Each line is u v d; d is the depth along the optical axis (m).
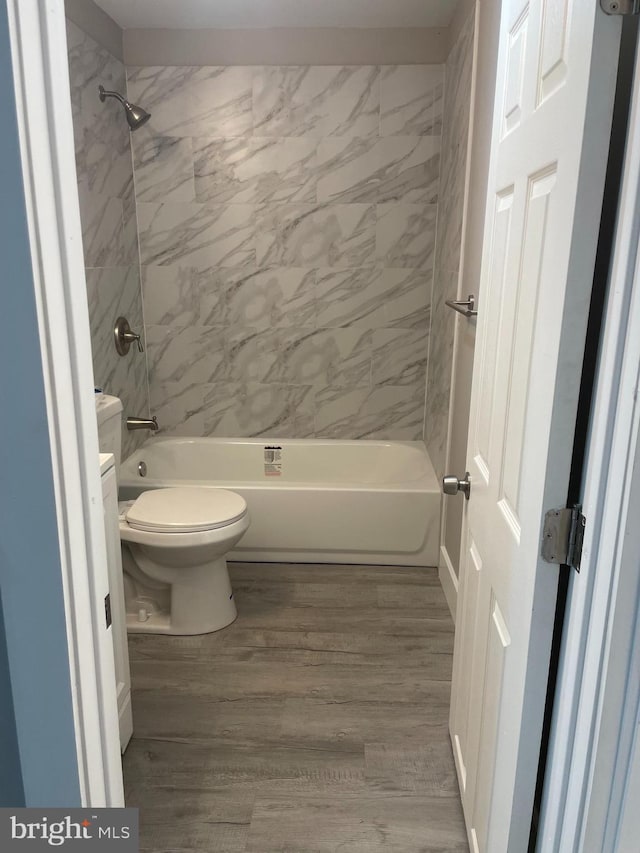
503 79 1.25
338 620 2.46
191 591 2.35
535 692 0.93
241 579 2.78
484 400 1.35
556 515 0.85
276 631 2.38
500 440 1.17
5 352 0.61
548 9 0.92
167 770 1.72
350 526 2.87
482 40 2.16
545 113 0.92
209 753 1.78
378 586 2.73
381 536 2.87
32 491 0.64
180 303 3.28
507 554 1.08
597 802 0.82
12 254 0.58
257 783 1.68
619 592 0.74
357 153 3.06
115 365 2.95
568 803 0.88
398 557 2.91
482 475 1.34
